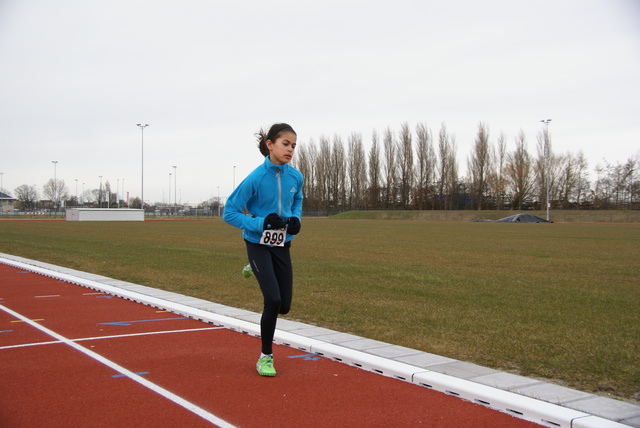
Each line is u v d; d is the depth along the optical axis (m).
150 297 8.42
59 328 6.45
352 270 12.83
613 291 9.82
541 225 48.34
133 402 3.93
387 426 3.55
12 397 4.02
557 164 80.56
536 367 5.01
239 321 6.59
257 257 4.58
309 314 7.45
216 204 99.69
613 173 77.94
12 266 13.52
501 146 79.25
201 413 3.73
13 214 90.69
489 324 6.88
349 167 89.88
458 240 25.05
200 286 10.13
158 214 95.12
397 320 7.07
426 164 81.75
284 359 5.18
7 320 6.91
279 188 4.61
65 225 42.94
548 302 8.62
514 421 3.67
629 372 4.88
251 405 3.90
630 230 37.03
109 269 12.84
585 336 6.27
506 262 15.02
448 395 4.18
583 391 4.36
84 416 3.65
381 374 4.71
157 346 5.61
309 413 3.76
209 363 4.99
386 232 33.16
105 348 5.50
